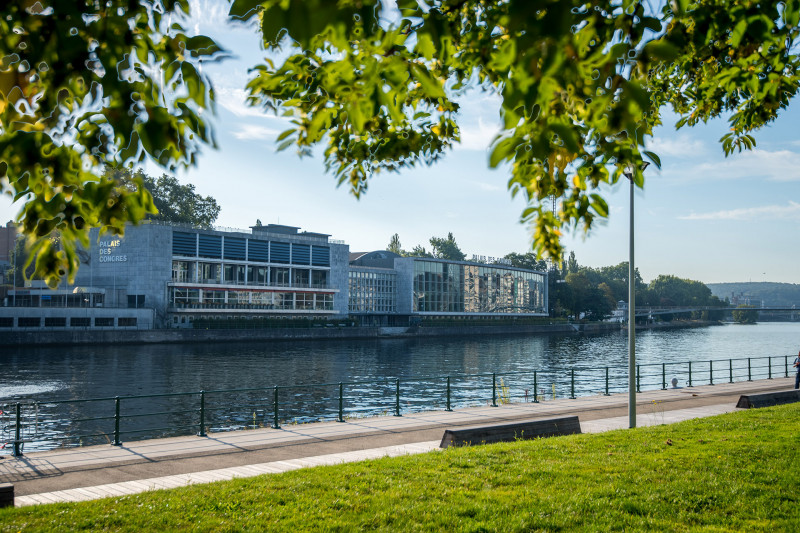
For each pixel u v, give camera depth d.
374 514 8.07
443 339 109.12
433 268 130.00
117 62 2.84
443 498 8.77
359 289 120.00
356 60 3.40
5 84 2.82
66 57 2.71
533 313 153.75
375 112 3.34
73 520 8.01
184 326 89.75
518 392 37.03
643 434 13.73
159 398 36.31
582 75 2.93
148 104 2.91
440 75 5.52
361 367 57.25
